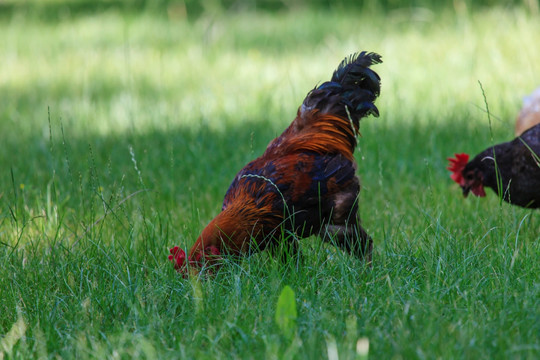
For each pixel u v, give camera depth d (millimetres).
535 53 20703
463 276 8023
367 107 9789
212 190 12758
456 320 7137
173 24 31031
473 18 25469
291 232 8656
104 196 11953
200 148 14438
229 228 8391
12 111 19656
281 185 8539
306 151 9078
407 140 14688
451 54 21656
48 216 10750
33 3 39156
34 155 15156
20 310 7773
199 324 7293
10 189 12828
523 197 10141
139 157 14586
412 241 9133
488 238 9492
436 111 16844
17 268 8914
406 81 19625
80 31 31203
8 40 30172
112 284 8359
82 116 18547
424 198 11164
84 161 14258
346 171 8867
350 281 8266
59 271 8797
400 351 6387
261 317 7414
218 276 8305
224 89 20359
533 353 6422
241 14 32125
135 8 35250
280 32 27891
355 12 30922
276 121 16922
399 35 25125
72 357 6773
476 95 17797
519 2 27781
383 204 11586
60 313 7953
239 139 15547
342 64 10102
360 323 7125
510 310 7234
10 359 6809
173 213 11336
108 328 7547
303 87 19859
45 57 26922
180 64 24062
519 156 9906
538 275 8086
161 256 9391
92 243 9219
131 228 9594
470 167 10719
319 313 7344
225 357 6660
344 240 8938
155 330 7301
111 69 24141
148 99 19969
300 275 8406
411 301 7398
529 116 13609
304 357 6352
